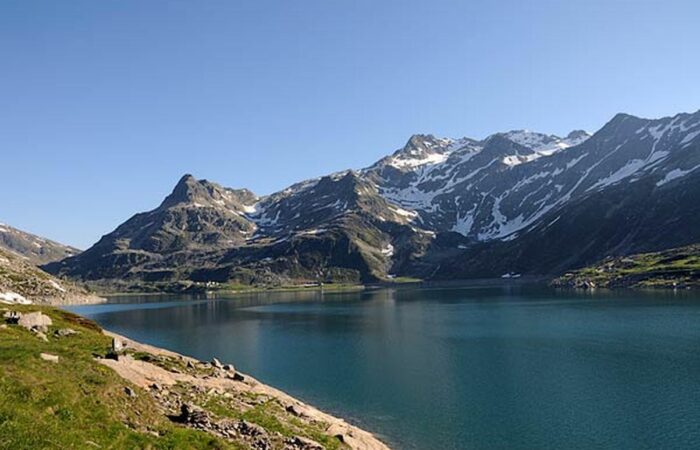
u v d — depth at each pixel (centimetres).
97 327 8744
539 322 13438
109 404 3056
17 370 2888
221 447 3069
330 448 4062
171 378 4934
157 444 2788
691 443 4794
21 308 8025
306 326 15125
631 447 4762
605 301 18388
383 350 10312
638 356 8562
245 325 15900
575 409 5897
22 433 2242
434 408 6156
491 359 8888
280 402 5344
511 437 5134
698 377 7038
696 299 17212
